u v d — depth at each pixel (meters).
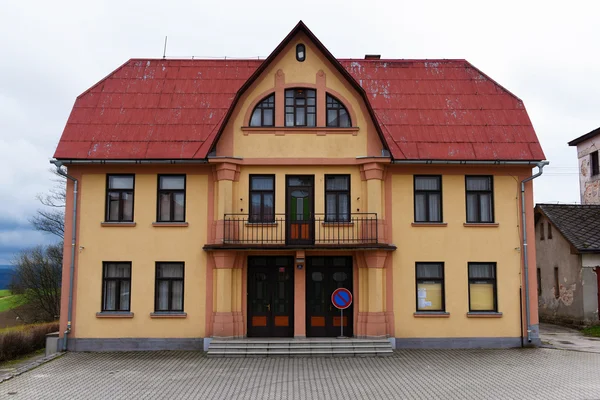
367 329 18.03
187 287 18.48
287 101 19.28
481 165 18.97
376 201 18.52
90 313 18.39
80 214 18.73
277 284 18.92
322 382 13.68
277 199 18.81
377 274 18.20
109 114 19.66
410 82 21.03
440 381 13.70
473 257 18.86
